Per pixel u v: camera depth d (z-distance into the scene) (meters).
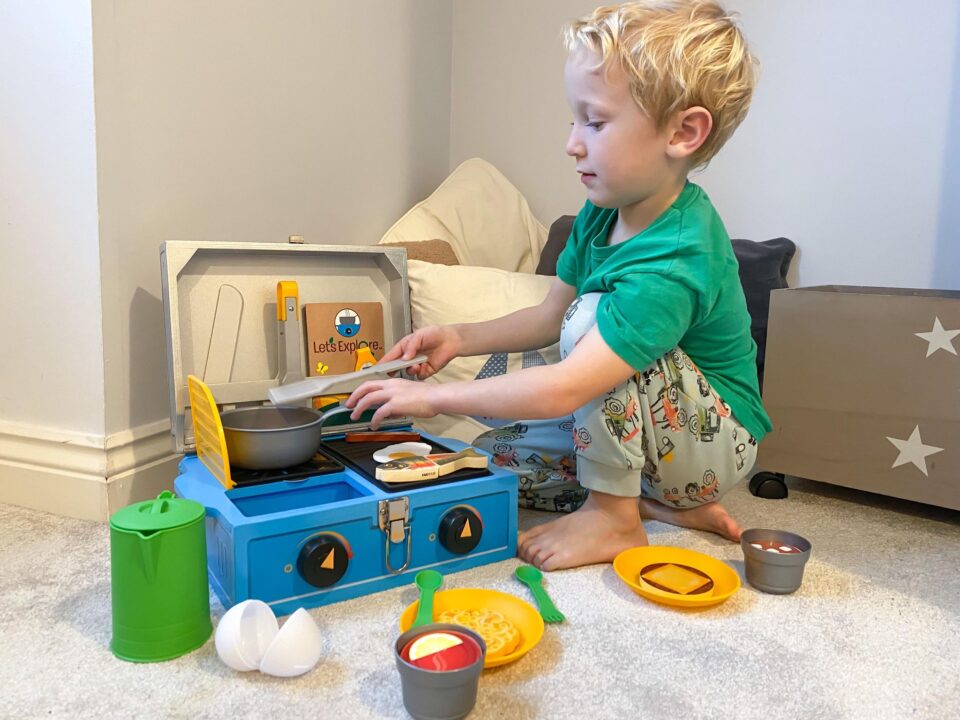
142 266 1.11
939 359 1.16
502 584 0.93
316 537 0.84
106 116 1.02
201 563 0.77
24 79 1.04
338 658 0.76
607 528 1.00
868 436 1.23
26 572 0.93
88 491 1.09
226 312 1.08
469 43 1.87
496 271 1.38
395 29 1.64
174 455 1.20
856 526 1.18
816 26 1.54
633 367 0.92
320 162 1.44
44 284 1.08
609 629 0.82
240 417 1.03
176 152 1.14
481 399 0.93
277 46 1.31
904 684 0.74
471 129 1.90
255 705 0.68
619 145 0.93
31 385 1.12
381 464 1.00
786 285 1.58
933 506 1.28
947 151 1.46
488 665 0.72
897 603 0.91
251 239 1.29
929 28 1.45
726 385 1.06
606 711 0.68
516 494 1.00
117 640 0.75
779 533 0.99
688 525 1.12
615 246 1.02
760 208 1.64
